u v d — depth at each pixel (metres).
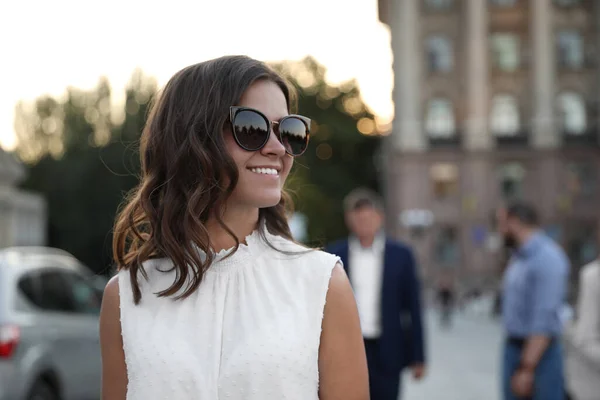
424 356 5.65
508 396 5.25
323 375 1.89
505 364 5.25
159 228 1.97
